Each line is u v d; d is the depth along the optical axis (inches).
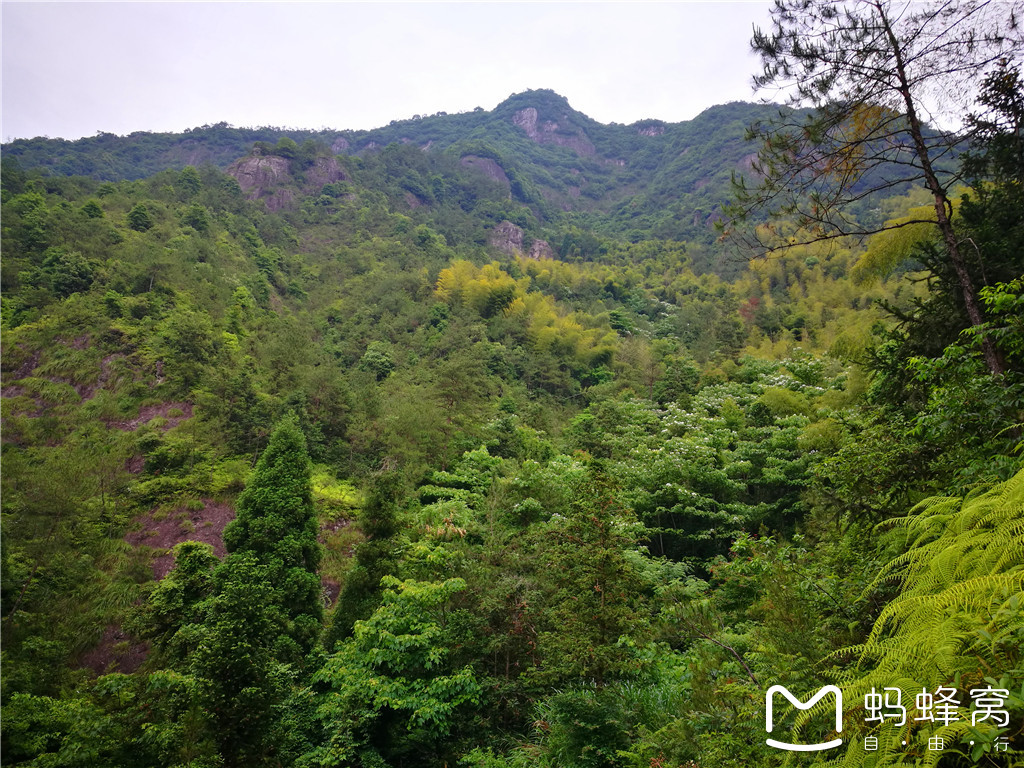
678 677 318.0
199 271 2158.0
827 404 863.1
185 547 529.3
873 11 274.4
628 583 360.2
